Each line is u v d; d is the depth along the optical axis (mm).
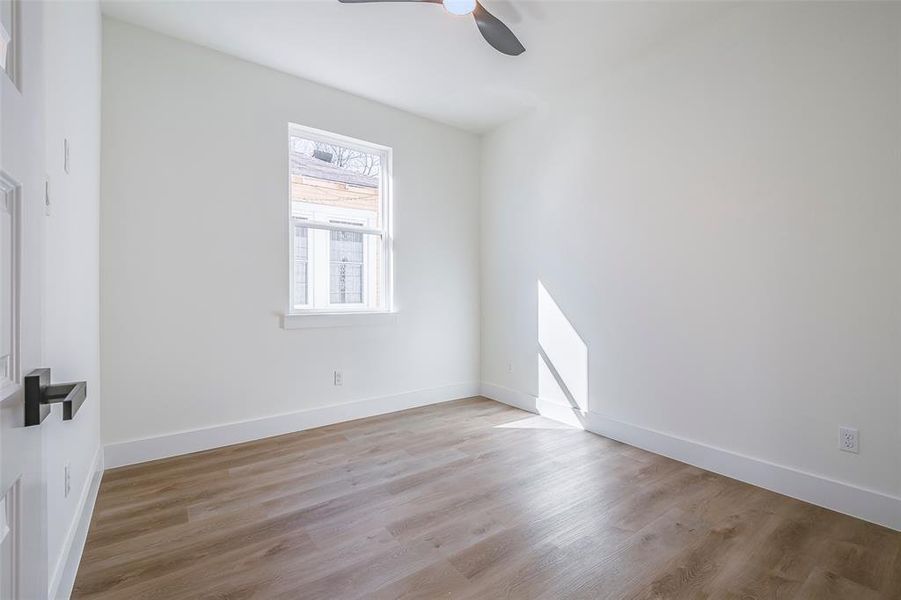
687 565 1546
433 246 3766
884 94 1783
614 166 2867
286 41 2586
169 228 2531
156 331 2492
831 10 1920
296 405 3012
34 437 750
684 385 2484
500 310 3861
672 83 2533
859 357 1857
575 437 2906
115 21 2381
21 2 708
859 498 1852
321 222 3252
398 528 1782
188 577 1469
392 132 3490
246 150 2797
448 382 3871
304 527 1787
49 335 1234
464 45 2623
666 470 2363
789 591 1411
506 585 1438
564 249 3240
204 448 2633
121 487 2125
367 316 3344
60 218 1365
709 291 2363
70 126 1502
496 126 3855
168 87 2533
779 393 2096
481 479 2254
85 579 1447
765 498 2037
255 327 2832
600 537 1720
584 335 3082
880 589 1420
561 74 2947
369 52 2695
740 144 2229
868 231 1828
